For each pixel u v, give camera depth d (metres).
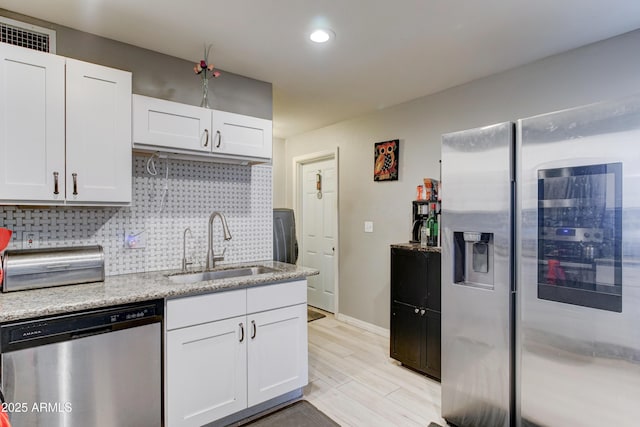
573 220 1.60
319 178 4.56
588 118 1.54
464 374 2.00
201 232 2.57
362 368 2.84
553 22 1.97
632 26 2.01
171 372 1.78
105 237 2.18
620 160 1.46
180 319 1.81
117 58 2.21
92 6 1.82
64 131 1.78
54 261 1.82
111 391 1.61
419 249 2.73
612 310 1.49
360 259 3.87
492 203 1.86
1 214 1.87
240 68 2.63
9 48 1.64
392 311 2.95
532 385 1.74
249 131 2.45
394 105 3.49
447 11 1.87
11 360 1.39
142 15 1.92
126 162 1.96
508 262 1.80
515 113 2.59
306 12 1.89
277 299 2.19
